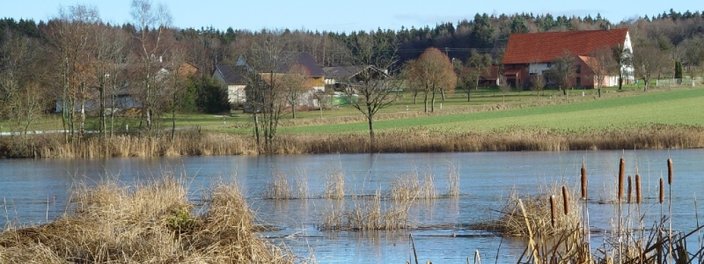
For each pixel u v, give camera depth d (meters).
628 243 13.62
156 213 25.34
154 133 78.75
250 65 81.81
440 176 50.19
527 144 69.81
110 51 91.44
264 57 81.19
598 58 144.62
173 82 81.38
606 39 172.88
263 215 34.09
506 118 103.06
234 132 88.25
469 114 110.56
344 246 26.84
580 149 68.75
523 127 87.00
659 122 89.69
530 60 175.25
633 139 67.94
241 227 21.92
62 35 77.69
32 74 87.69
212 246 20.45
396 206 31.64
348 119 104.19
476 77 161.38
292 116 110.56
